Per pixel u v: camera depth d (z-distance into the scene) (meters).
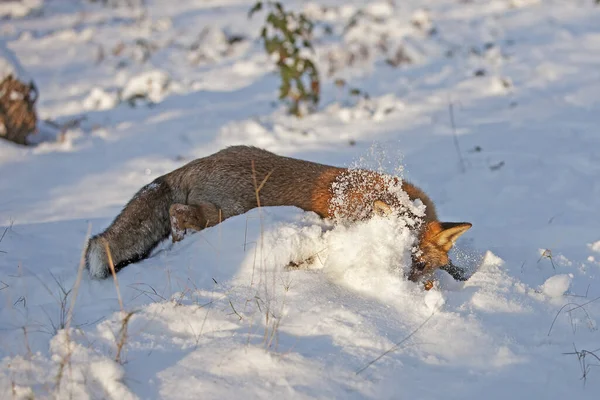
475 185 14.43
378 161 12.31
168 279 8.70
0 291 8.73
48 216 13.46
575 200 13.23
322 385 6.42
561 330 7.88
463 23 31.05
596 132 17.03
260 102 22.27
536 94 20.66
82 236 11.62
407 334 7.49
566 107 19.22
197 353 6.85
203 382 6.39
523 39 27.44
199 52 29.53
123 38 34.09
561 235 11.50
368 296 8.30
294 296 8.11
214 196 10.20
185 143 18.44
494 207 13.26
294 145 17.62
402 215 9.09
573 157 15.45
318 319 7.59
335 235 9.06
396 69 25.45
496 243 11.23
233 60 29.00
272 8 36.91
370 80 24.09
